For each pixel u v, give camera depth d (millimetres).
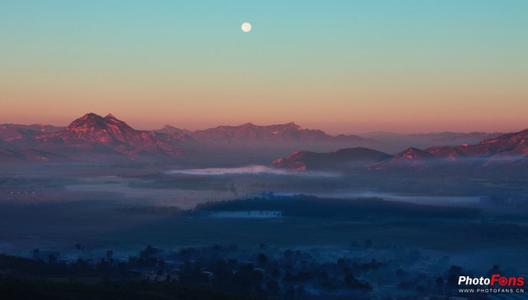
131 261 165375
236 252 192875
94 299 85125
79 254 192250
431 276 156125
